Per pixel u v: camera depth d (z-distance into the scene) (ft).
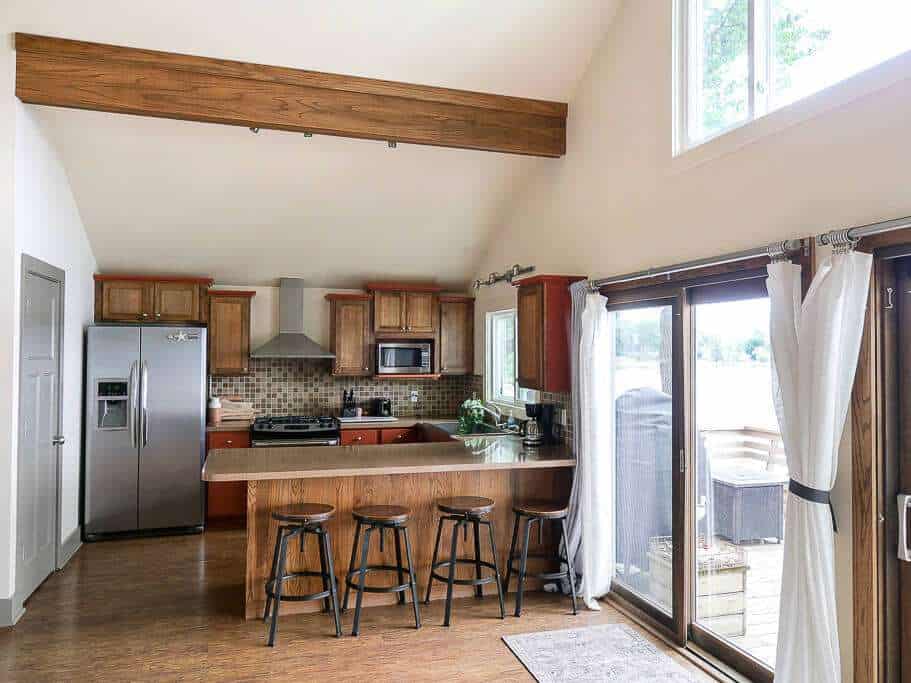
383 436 21.25
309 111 13.65
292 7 12.36
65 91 12.28
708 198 10.69
